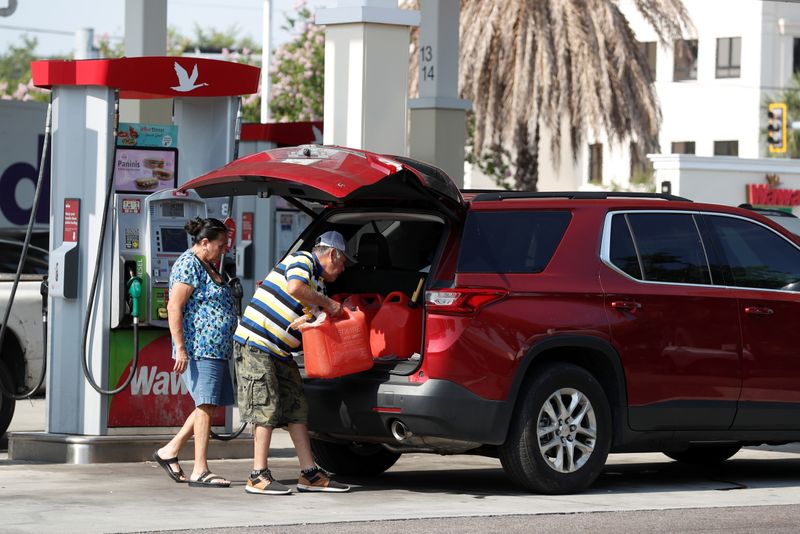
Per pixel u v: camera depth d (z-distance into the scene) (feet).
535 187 141.49
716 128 218.18
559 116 138.51
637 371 42.24
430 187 39.75
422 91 73.10
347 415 41.11
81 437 47.65
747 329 44.32
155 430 48.98
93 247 47.83
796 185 161.48
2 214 88.38
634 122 143.23
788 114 208.85
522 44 136.36
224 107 51.47
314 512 37.76
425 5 72.54
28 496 40.09
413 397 39.50
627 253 42.78
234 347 41.60
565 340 40.91
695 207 44.91
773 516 38.42
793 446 59.52
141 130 48.75
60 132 48.16
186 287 41.83
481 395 39.68
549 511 38.34
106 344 47.91
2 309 56.34
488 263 40.65
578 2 137.59
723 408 43.83
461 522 36.29
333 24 64.64
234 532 34.40
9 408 51.39
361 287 43.50
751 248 45.57
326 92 64.95
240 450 50.39
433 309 39.75
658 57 224.53
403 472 48.57
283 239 85.05
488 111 140.05
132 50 79.92
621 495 42.16
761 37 212.02
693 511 39.09
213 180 41.91
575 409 41.57
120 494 40.70
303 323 40.19
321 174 39.70
